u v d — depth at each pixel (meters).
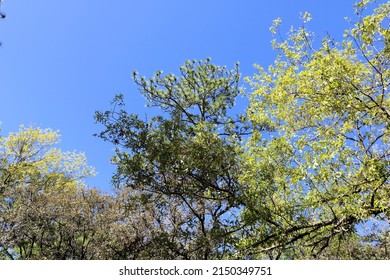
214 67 15.85
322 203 7.11
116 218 14.66
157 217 11.97
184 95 15.49
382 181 6.32
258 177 7.74
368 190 6.68
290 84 7.79
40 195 17.52
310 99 7.72
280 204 8.03
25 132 21.69
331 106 7.03
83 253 15.72
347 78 6.95
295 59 7.93
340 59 6.88
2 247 16.33
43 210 16.41
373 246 10.08
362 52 7.04
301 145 7.15
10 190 18.95
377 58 7.02
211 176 9.02
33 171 21.06
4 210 17.86
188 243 10.04
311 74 7.19
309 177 6.89
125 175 9.38
